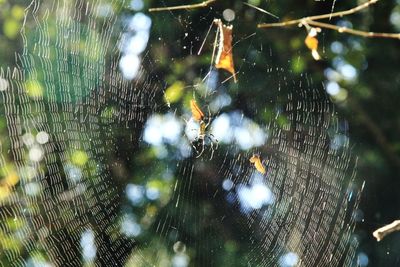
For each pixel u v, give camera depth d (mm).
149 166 7867
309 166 8719
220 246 8398
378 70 10664
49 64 6730
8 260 6945
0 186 6645
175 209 8281
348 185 9219
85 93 6945
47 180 7230
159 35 7664
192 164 8102
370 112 10594
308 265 8297
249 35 8891
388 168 10266
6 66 7078
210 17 8320
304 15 9789
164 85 7477
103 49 6887
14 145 6699
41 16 6887
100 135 7211
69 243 7160
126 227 8023
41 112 6863
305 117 8953
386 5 10336
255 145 8398
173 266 8398
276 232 8367
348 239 8938
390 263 10180
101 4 6863
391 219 10250
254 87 8555
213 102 7961
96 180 7410
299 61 9328
